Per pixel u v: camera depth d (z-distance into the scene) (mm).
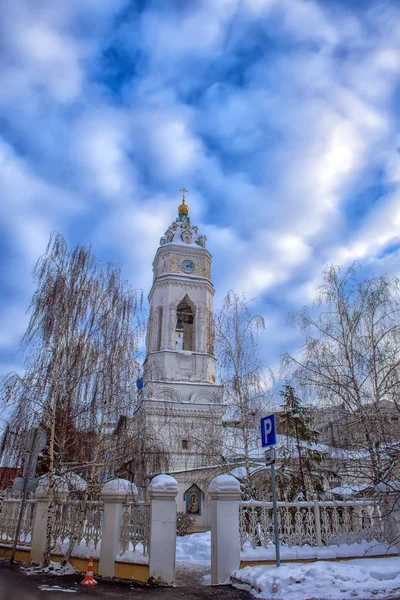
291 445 19234
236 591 8727
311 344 16109
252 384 20734
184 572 11984
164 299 37406
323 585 7809
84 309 14156
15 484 13477
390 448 11008
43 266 14445
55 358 13430
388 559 10398
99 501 12469
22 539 14688
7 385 13109
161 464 15094
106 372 13641
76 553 12195
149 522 10547
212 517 10367
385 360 14516
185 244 39906
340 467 13266
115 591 9086
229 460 20953
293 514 11109
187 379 34656
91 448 13406
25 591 8977
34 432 13422
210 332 35281
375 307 15492
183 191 44625
